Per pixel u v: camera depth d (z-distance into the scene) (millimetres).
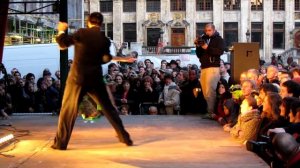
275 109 7738
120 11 69938
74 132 9547
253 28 67938
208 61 11727
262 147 6543
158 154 7344
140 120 11703
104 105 7844
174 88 14547
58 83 16188
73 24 40094
